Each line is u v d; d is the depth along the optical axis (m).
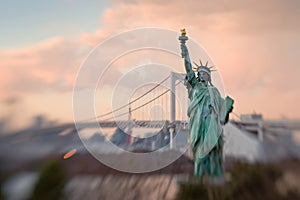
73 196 8.59
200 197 9.33
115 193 9.08
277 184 9.33
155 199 8.98
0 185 7.93
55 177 8.40
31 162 8.67
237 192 9.39
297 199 8.85
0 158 8.80
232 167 10.88
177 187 9.75
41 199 7.93
